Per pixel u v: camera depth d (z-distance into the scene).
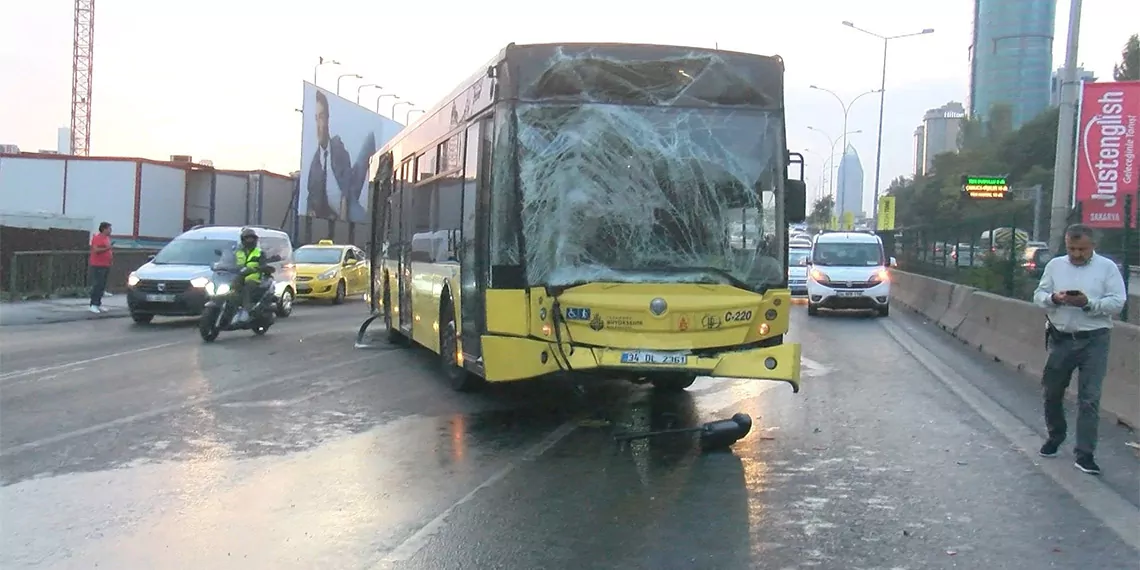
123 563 5.24
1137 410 9.07
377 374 12.31
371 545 5.57
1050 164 78.19
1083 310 7.37
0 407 9.66
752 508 6.36
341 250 28.16
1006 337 14.41
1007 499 6.61
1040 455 7.93
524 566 5.24
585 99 8.66
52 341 15.46
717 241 8.62
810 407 10.20
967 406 10.31
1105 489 6.88
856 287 22.39
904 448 8.21
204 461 7.52
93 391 10.66
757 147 8.80
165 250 19.27
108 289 25.56
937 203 86.25
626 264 8.52
